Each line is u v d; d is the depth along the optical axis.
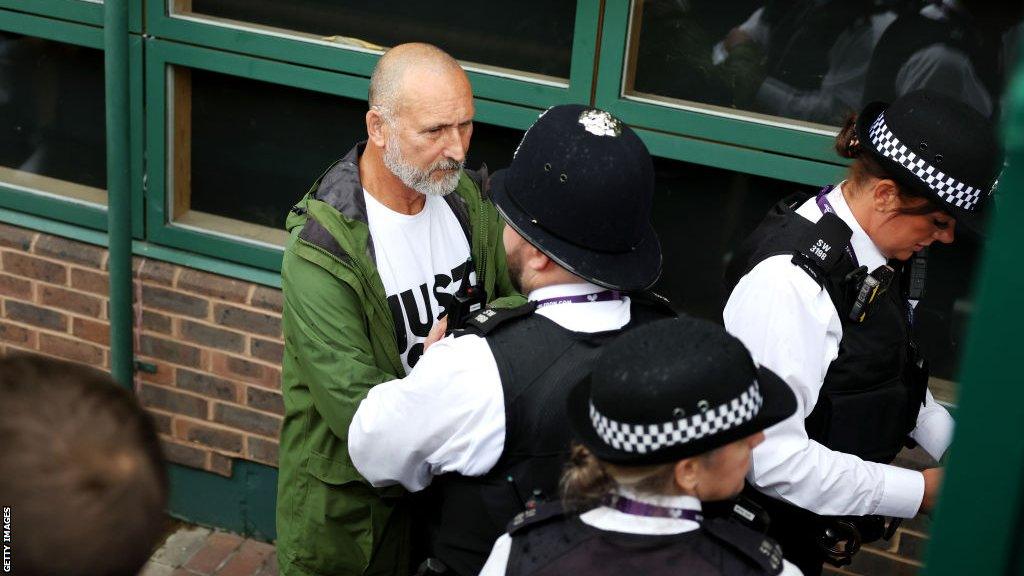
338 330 2.18
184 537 3.55
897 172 1.94
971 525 0.94
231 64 3.10
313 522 2.34
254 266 3.28
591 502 1.46
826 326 2.00
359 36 3.05
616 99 2.77
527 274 1.87
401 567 2.37
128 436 0.98
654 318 1.93
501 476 1.82
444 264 2.41
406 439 1.88
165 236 3.33
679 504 1.43
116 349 3.38
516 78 2.87
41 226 3.47
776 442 1.99
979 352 0.89
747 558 1.41
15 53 3.41
